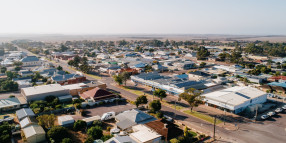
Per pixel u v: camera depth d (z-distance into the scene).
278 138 75.00
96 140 65.56
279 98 120.56
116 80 146.38
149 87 143.88
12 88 131.00
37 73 164.75
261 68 197.75
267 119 91.12
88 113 96.31
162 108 103.56
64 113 96.06
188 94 97.06
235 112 96.56
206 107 105.31
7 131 70.00
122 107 104.81
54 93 112.88
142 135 67.19
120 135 70.75
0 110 95.19
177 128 73.12
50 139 66.06
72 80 150.25
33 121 78.25
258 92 114.44
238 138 74.50
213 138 74.00
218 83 148.75
